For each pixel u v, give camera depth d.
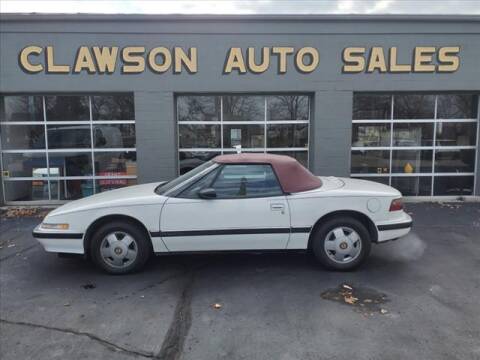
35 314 3.77
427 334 3.35
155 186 5.56
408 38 9.01
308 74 9.02
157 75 8.90
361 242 4.82
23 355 3.06
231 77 8.97
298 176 4.92
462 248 5.82
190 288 4.39
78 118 9.27
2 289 4.40
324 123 9.16
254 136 9.52
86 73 8.81
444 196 9.77
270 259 5.38
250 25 8.85
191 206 4.69
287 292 4.25
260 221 4.73
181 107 9.37
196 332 3.40
